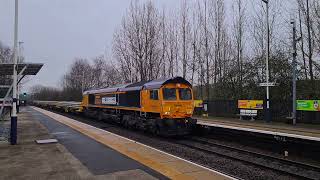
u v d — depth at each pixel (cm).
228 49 3722
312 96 2717
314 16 2870
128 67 4116
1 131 1847
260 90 3162
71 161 1017
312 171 1030
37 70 1870
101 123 2802
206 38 3900
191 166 954
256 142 1534
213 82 3853
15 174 852
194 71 3994
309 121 2359
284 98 2964
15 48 1404
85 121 2995
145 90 2016
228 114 3206
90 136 1627
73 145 1345
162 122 1805
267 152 1398
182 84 1897
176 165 965
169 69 4112
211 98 3872
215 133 1806
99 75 7306
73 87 8688
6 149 1245
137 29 4047
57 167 934
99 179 806
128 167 940
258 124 2364
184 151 1388
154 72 4034
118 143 1394
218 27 3819
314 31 2878
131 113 2273
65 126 2191
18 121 2688
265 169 1059
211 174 862
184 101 1883
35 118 3094
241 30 3594
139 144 1367
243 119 2909
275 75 3061
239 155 1313
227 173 1009
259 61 3241
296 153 1307
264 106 2753
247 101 2919
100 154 1142
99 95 2980
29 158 1064
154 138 1819
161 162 1006
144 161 1020
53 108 5597
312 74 2897
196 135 1961
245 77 3350
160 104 1822
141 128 2047
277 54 3141
